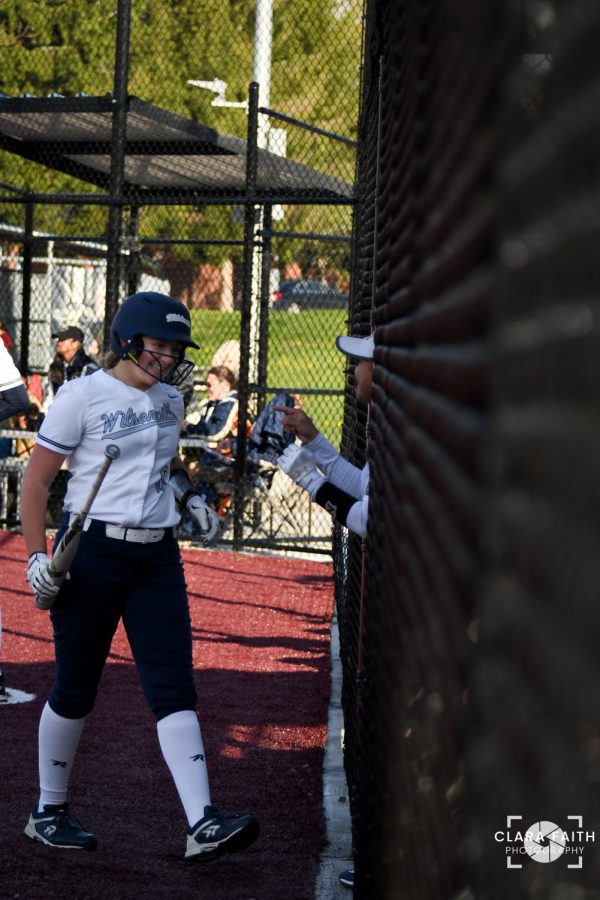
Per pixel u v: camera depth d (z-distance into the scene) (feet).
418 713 14.69
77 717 44.98
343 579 69.56
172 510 45.83
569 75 5.39
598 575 4.92
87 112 131.54
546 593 5.70
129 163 151.33
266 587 113.60
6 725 63.41
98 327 171.94
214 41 194.18
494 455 7.16
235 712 68.13
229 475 135.33
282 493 135.44
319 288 161.99
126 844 45.88
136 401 44.98
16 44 183.21
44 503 44.80
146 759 58.29
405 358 18.90
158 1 189.06
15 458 139.03
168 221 187.52
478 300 8.16
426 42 14.84
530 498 6.10
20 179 215.31
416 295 16.52
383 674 23.11
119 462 44.34
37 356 168.04
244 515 140.67
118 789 53.31
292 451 42.09
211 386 140.67
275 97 171.94
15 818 48.44
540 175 5.95
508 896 7.02
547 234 5.77
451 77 10.67
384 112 32.40
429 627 12.88
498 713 6.91
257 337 142.41
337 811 50.60
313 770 57.00
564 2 5.52
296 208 160.56
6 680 73.97
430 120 14.02
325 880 42.16
